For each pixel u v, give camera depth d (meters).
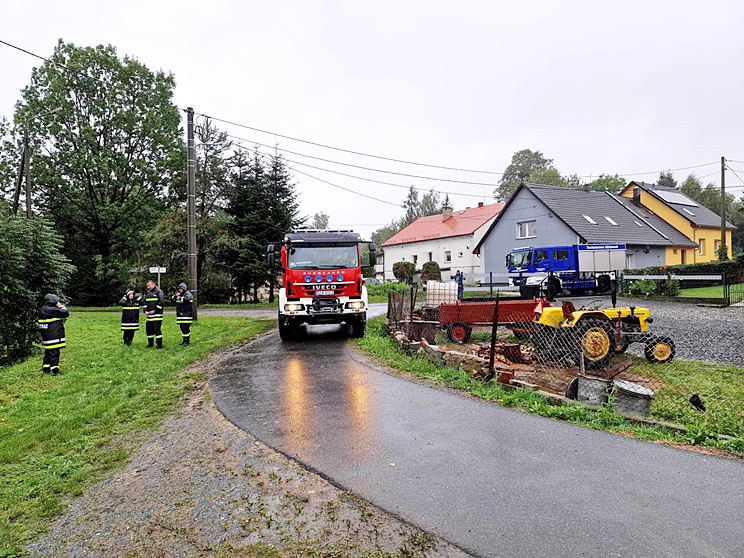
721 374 7.91
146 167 31.36
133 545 3.32
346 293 11.91
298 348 11.28
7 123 30.08
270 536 3.35
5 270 10.62
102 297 31.47
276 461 4.64
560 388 6.71
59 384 8.27
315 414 6.05
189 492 4.09
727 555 2.90
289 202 31.25
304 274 11.77
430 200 85.25
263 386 7.69
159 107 32.25
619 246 22.59
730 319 13.48
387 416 5.85
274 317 20.30
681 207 36.25
